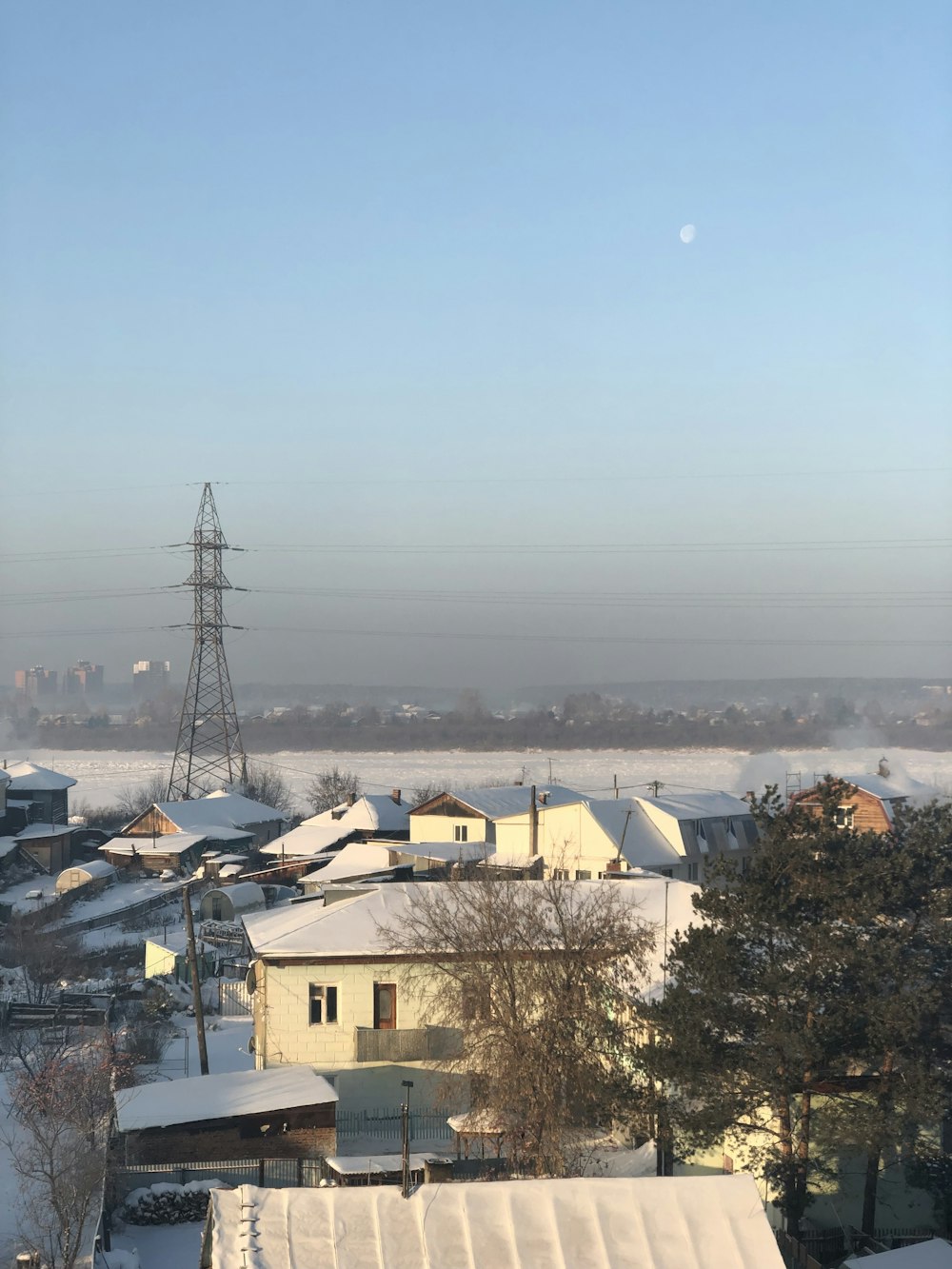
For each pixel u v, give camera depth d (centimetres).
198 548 11019
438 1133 3209
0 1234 2472
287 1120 2997
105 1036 3609
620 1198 1552
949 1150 2664
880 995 2461
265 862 8950
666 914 3538
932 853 2620
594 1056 2775
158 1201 2742
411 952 3228
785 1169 2467
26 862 8975
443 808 8106
